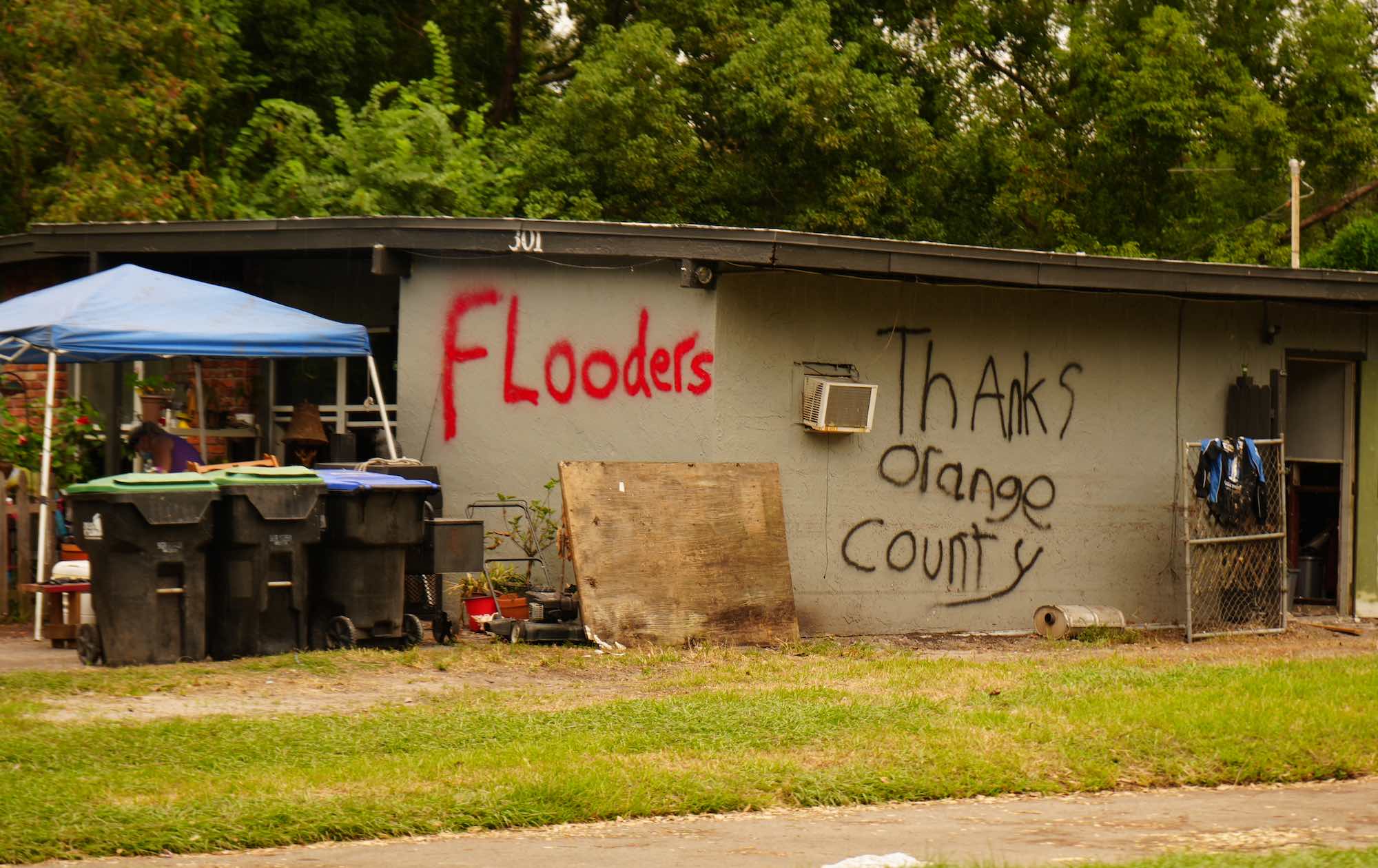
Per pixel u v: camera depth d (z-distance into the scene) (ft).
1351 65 165.68
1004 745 39.91
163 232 72.79
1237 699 47.01
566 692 48.32
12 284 85.46
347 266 76.64
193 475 52.54
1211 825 32.81
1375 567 80.69
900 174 137.08
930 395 68.80
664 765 36.91
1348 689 49.26
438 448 69.26
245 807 32.22
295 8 141.49
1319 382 82.58
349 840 31.04
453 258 69.15
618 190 132.36
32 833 30.04
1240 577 72.18
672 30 142.31
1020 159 156.46
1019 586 70.79
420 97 145.48
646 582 60.13
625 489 60.75
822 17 136.36
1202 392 75.72
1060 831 32.07
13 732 39.88
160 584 52.13
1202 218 159.84
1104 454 73.10
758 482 63.41
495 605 61.46
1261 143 153.79
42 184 126.00
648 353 65.00
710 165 135.03
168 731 40.11
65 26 118.52
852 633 66.69
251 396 77.97
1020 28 164.25
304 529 54.24
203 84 128.88
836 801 34.88
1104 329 73.20
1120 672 53.72
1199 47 152.15
